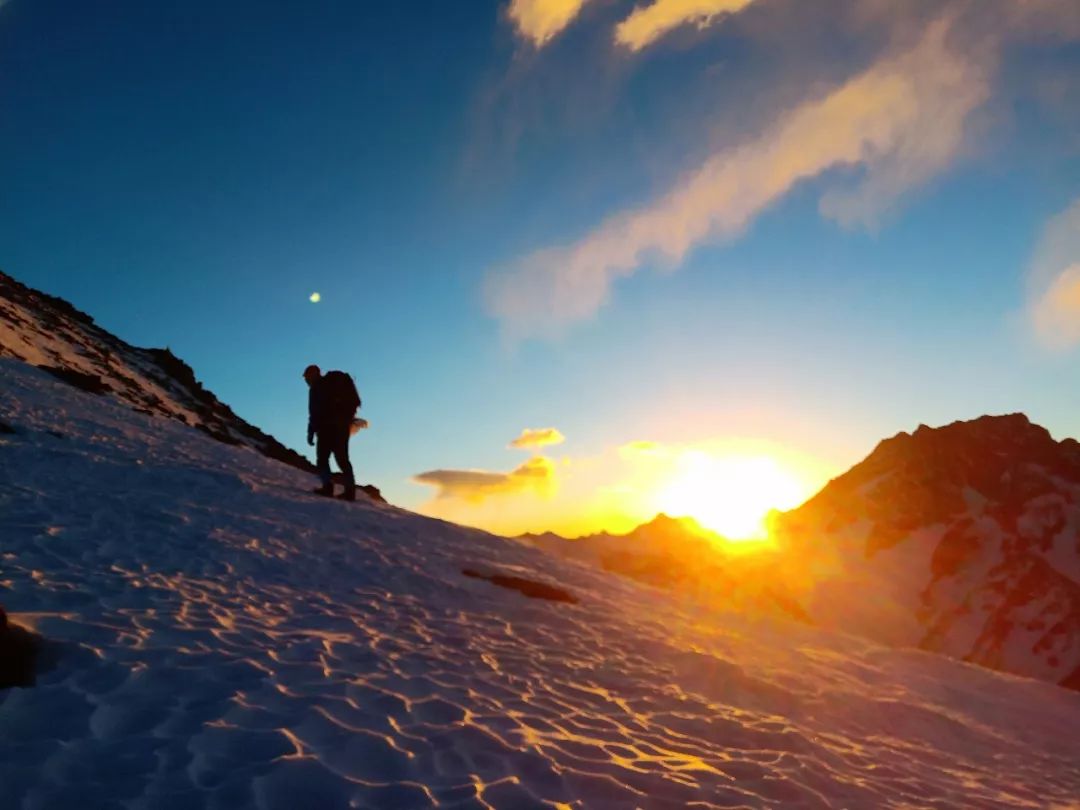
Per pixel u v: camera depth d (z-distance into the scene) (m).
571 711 6.70
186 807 3.80
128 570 8.28
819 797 5.78
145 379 36.41
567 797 4.73
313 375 17.25
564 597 12.19
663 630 11.64
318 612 8.27
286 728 4.85
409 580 10.98
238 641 6.51
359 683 5.96
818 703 9.32
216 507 13.01
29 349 28.45
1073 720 12.17
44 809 3.62
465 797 4.38
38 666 5.23
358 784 4.30
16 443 14.52
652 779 5.32
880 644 15.63
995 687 13.27
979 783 7.47
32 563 7.80
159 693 5.10
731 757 6.38
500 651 8.30
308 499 15.88
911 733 9.17
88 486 12.42
